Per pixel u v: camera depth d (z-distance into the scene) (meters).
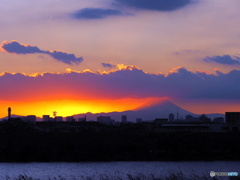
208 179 73.69
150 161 165.75
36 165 154.88
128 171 122.12
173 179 77.25
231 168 133.62
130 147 186.25
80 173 119.81
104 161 168.12
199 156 173.12
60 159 173.50
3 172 129.50
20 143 187.38
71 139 194.88
